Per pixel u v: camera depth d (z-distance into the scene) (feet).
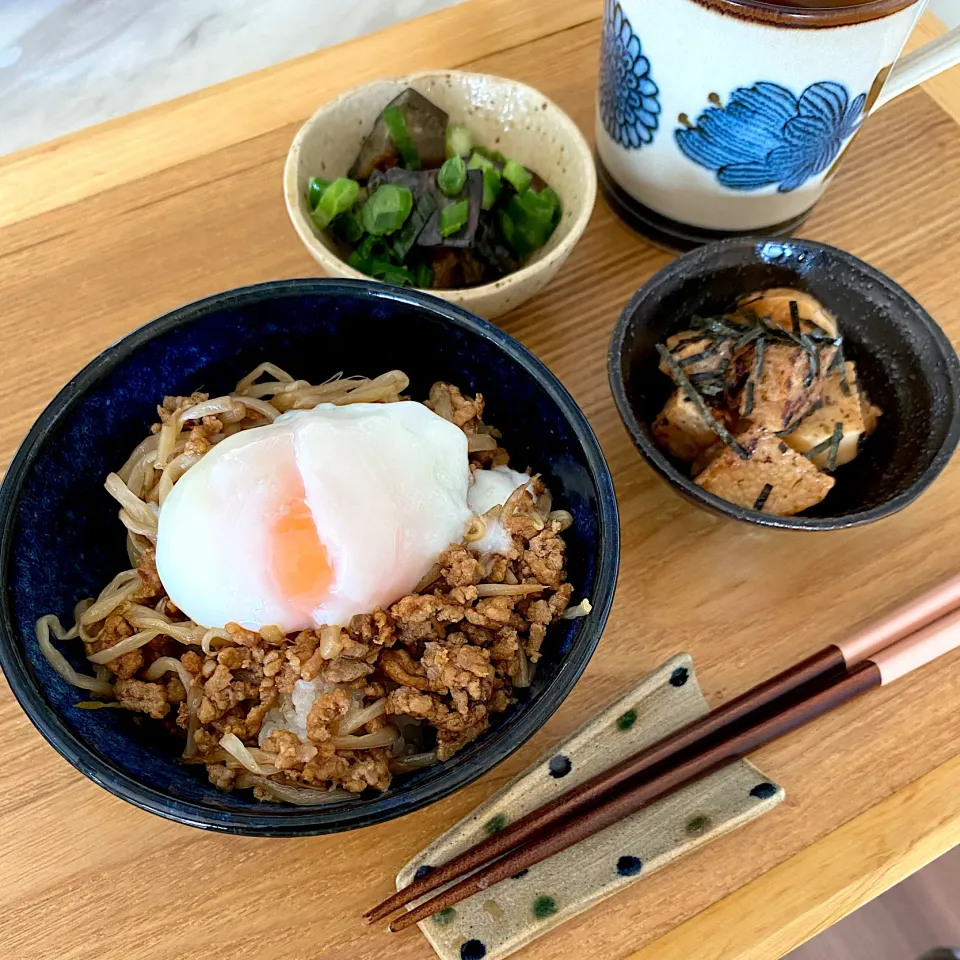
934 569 1.07
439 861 0.91
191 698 0.92
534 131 1.18
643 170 1.16
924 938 1.40
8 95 1.93
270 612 0.90
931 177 1.30
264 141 1.30
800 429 1.03
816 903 0.91
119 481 0.97
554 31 1.40
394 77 1.16
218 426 0.98
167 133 1.30
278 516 0.89
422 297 0.94
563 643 0.89
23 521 0.86
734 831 0.94
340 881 0.92
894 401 1.06
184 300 1.20
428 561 0.94
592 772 0.95
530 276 1.05
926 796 0.96
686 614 1.05
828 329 1.05
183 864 0.92
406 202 1.09
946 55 1.09
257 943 0.90
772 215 1.16
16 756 0.96
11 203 1.25
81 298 1.20
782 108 1.00
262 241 1.24
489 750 0.78
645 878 0.92
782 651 1.03
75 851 0.93
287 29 1.99
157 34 1.99
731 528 1.09
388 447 0.93
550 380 0.91
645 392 1.10
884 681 0.96
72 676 0.88
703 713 0.99
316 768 0.87
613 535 0.85
